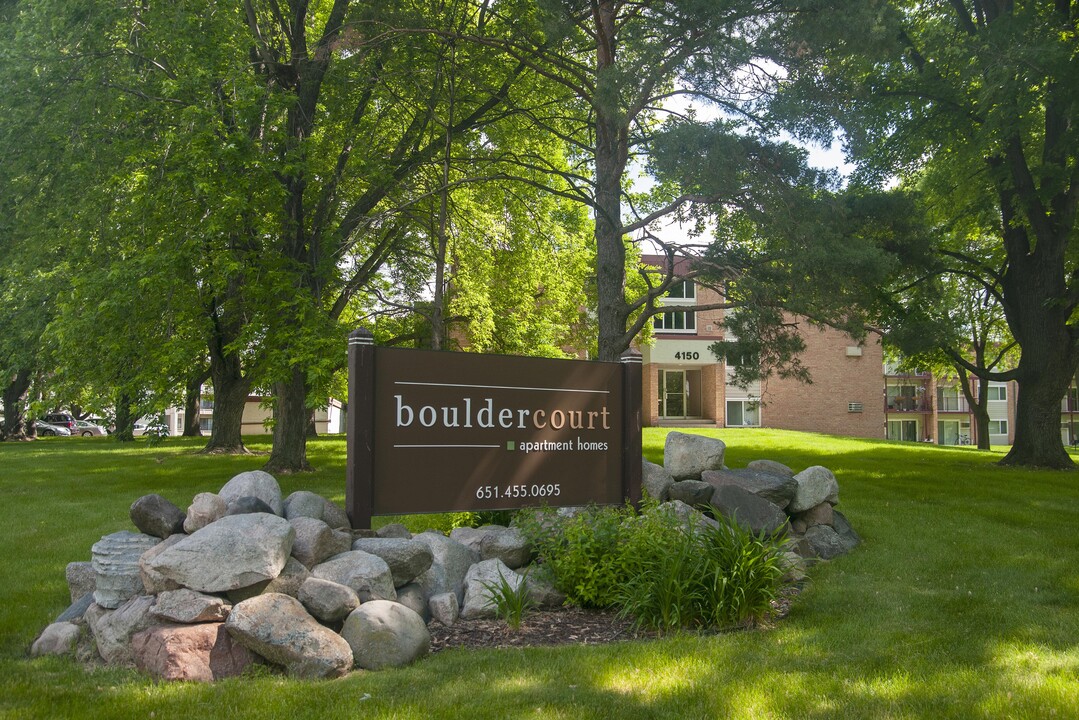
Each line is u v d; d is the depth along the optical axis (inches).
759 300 550.6
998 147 750.5
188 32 642.8
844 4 518.9
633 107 566.9
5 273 709.3
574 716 180.1
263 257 662.5
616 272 652.7
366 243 911.0
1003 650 232.4
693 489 356.2
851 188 792.3
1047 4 770.2
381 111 783.7
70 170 620.7
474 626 261.0
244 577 223.0
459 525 368.8
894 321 889.5
